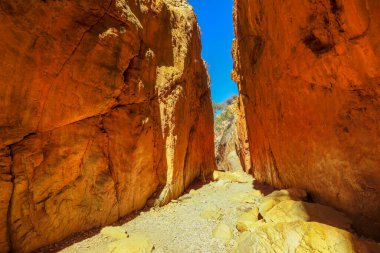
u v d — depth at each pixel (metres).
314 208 5.37
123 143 7.29
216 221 7.08
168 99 9.51
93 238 5.82
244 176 14.50
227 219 7.18
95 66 6.06
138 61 7.88
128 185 7.39
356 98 4.73
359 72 4.44
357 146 4.82
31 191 5.07
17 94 4.75
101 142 6.66
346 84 4.85
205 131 14.67
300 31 5.91
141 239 5.75
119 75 6.73
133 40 6.99
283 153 8.09
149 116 8.34
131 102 7.59
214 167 16.27
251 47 10.20
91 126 6.41
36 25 4.73
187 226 6.80
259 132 10.69
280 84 7.58
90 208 6.26
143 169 7.99
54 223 5.46
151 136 8.38
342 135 5.16
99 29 5.97
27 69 4.78
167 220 7.23
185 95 10.98
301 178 7.10
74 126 5.98
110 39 6.23
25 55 4.70
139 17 8.07
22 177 4.91
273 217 5.50
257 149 11.50
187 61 11.14
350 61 4.52
